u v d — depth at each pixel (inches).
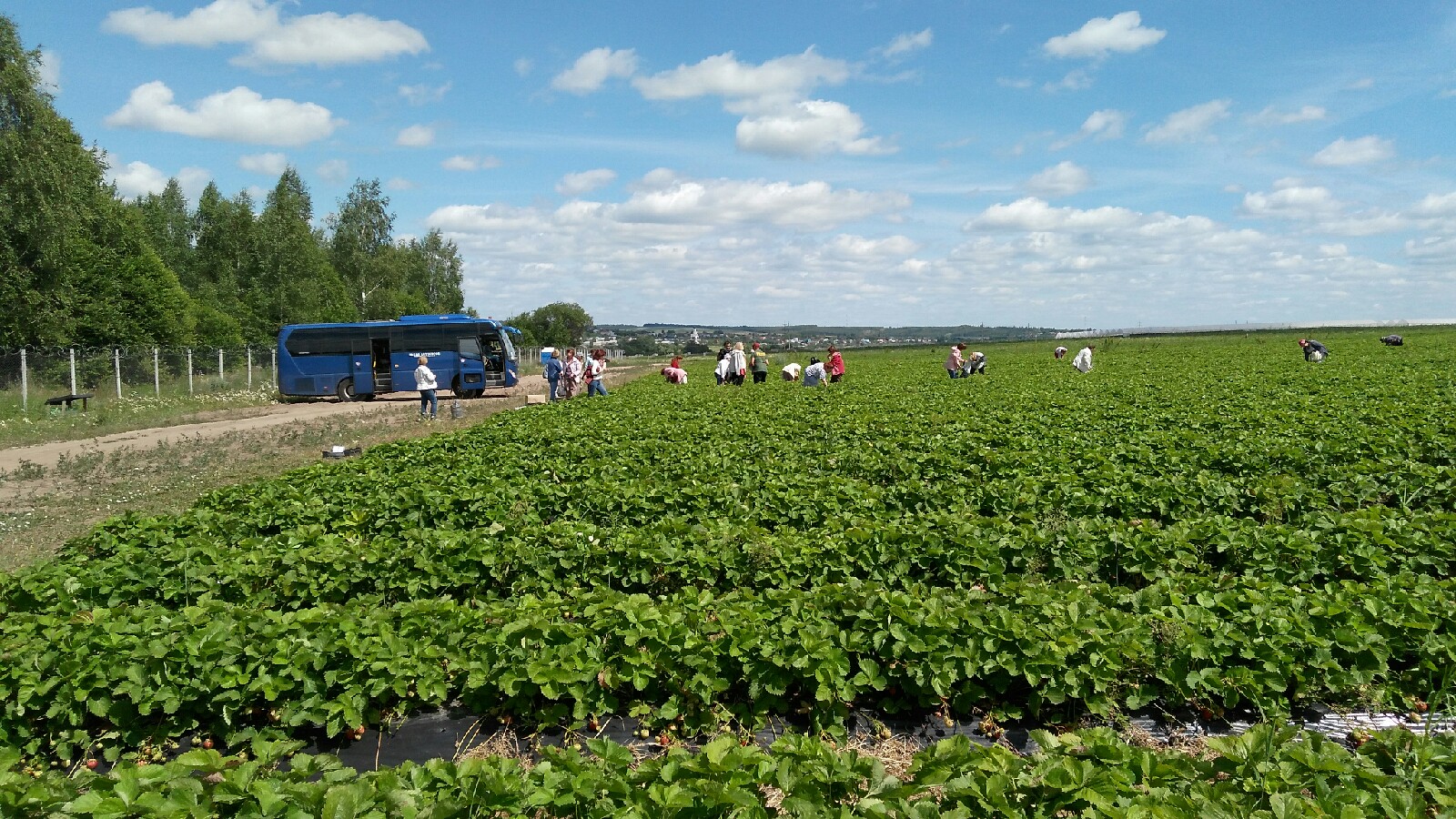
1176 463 564.1
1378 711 261.4
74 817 180.2
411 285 4185.5
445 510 473.1
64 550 421.4
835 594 293.0
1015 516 431.2
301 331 1668.3
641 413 995.9
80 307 1824.6
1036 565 366.6
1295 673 256.2
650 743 258.4
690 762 192.4
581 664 260.1
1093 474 515.5
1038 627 262.8
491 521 450.9
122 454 896.9
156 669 255.3
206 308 2458.2
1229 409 896.3
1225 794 180.4
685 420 899.4
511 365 1817.2
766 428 816.3
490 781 183.5
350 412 1432.1
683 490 483.5
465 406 1551.4
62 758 249.9
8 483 745.6
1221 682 254.5
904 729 263.3
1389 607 276.1
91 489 716.7
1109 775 183.3
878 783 189.9
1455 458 572.1
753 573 355.6
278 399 1726.1
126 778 179.8
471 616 289.4
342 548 381.7
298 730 267.0
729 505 463.5
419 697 269.4
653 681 271.9
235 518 461.7
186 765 187.9
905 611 267.4
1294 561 349.4
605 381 2399.1
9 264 1627.7
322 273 3157.0
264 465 834.2
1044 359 2536.9
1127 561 364.5
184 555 369.4
